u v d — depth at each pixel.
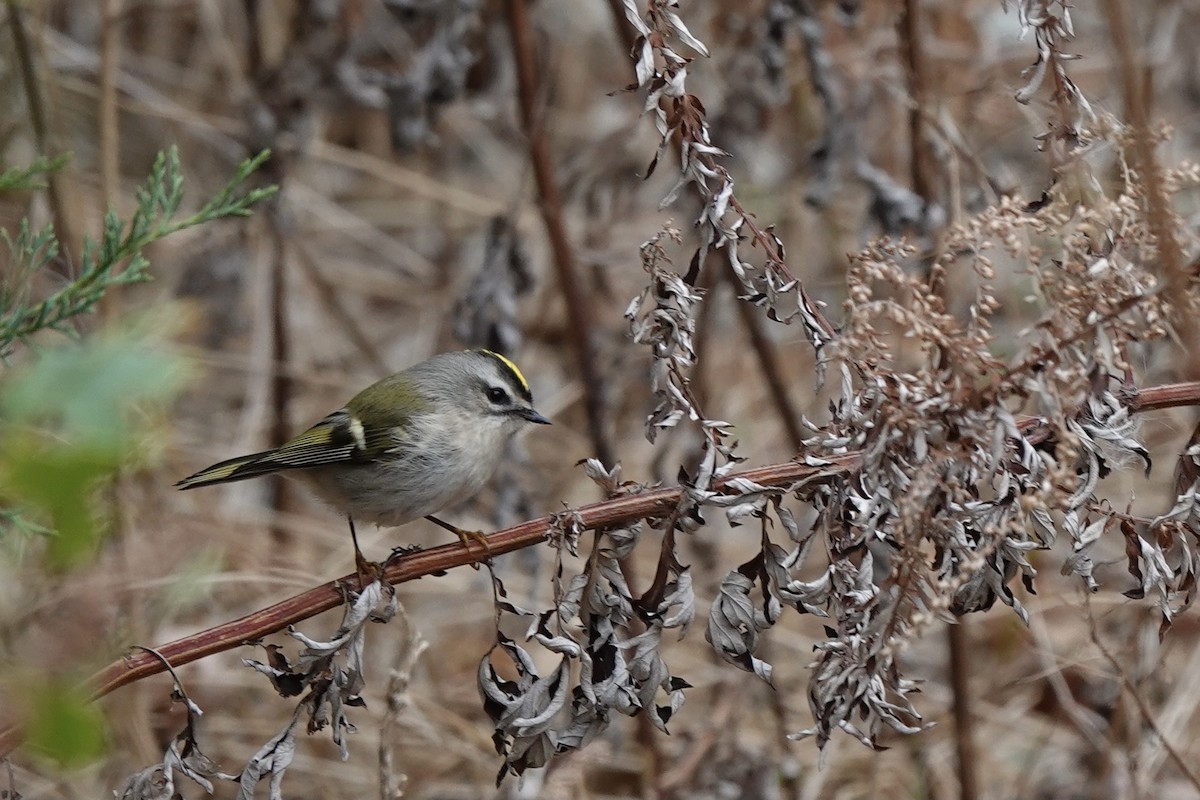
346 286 17.05
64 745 3.58
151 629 8.23
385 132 17.78
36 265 6.85
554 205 11.65
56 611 4.66
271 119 12.64
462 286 16.69
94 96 13.79
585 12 18.16
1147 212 6.20
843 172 13.42
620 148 12.95
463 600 13.78
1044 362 5.90
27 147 12.41
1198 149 14.34
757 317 12.17
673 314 6.46
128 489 8.86
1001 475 6.02
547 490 14.73
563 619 6.50
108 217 6.80
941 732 12.34
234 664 12.20
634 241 15.97
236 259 13.55
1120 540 13.03
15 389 3.09
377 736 11.81
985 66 11.96
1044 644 11.54
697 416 6.43
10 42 11.11
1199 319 5.91
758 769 10.80
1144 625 9.66
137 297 14.43
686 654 12.93
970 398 5.90
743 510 6.28
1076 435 5.94
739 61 12.29
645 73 6.36
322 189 17.81
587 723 6.58
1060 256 7.05
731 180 6.56
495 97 12.97
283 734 6.55
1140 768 10.34
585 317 11.88
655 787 10.85
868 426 6.14
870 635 6.10
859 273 6.55
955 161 10.16
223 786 11.58
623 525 6.52
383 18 14.51
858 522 6.07
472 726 12.29
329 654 6.46
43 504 3.19
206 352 13.93
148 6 15.77
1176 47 14.64
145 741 10.07
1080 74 13.49
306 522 14.11
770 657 13.14
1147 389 6.40
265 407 15.20
